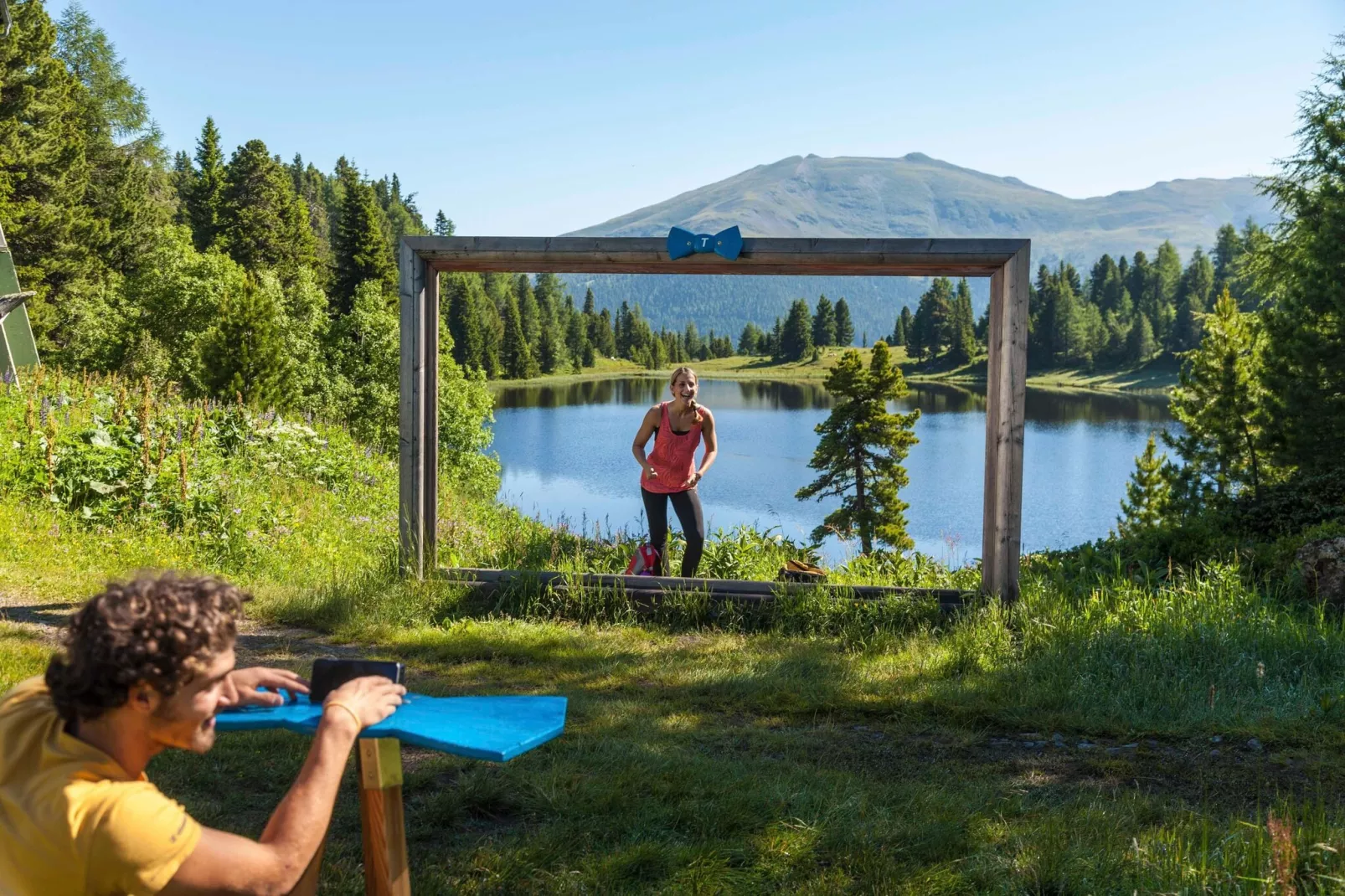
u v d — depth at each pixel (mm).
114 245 52219
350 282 70000
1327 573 8523
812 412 116688
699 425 8453
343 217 70312
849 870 3629
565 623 7816
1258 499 12117
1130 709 5738
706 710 5816
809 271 7969
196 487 10438
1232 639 6648
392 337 40812
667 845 3775
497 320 173500
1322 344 22797
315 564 10000
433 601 7906
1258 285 33938
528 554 9586
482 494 35312
